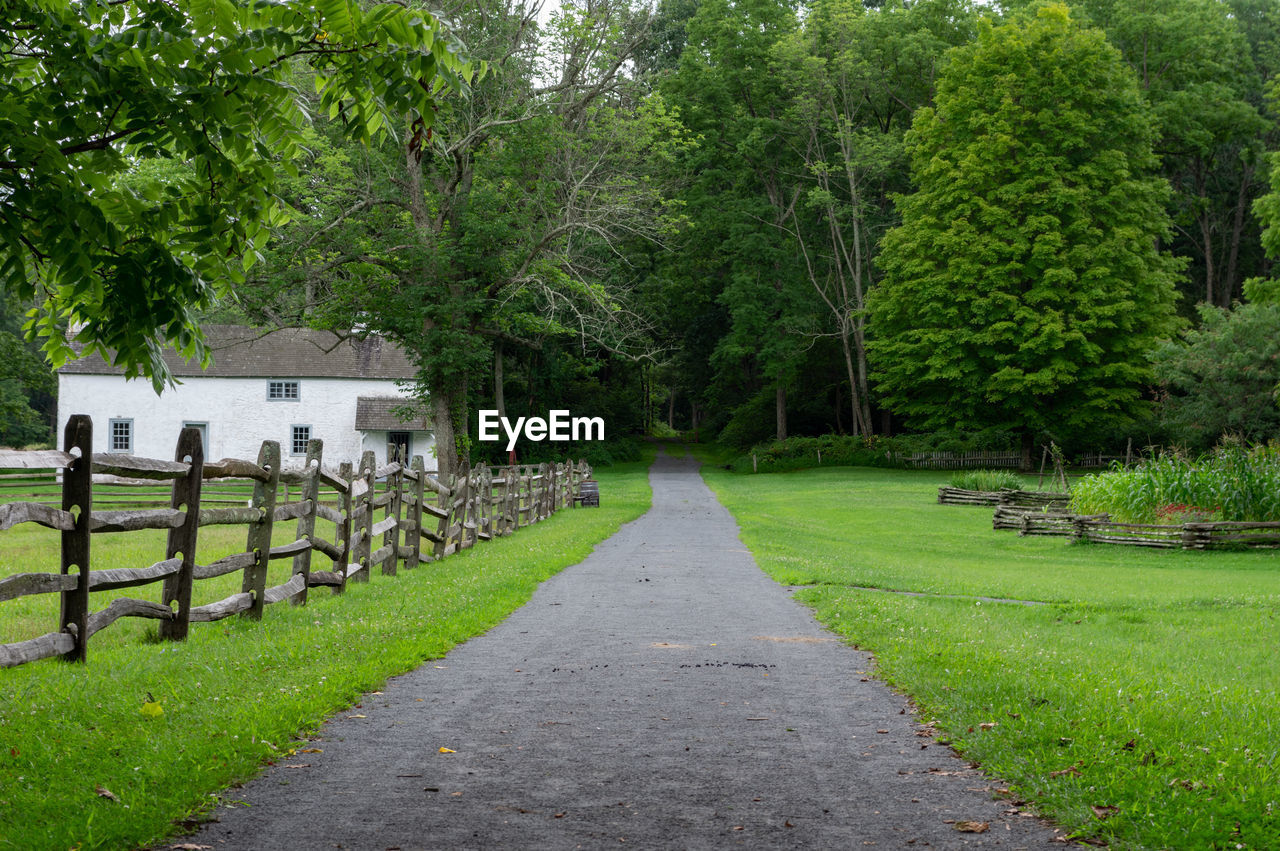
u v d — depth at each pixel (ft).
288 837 14.34
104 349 20.42
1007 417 171.94
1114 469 89.76
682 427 372.17
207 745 17.93
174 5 17.42
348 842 14.19
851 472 176.14
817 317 207.92
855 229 194.59
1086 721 19.85
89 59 16.38
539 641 30.86
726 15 197.57
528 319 105.91
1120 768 16.99
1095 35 163.84
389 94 17.70
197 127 18.12
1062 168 163.73
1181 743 18.66
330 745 19.11
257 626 31.27
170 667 24.08
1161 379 142.10
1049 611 40.81
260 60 17.29
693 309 225.35
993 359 165.27
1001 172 168.35
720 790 16.61
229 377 146.41
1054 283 160.97
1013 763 17.54
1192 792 15.88
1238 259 224.12
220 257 20.04
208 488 122.42
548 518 93.76
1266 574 57.98
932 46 192.44
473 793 16.38
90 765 16.85
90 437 24.26
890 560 64.08
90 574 24.41
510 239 100.17
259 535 32.81
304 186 94.38
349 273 99.76
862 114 209.87
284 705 20.86
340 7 17.04
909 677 24.66
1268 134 207.92
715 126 199.41
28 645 22.40
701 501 122.52
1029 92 164.86
